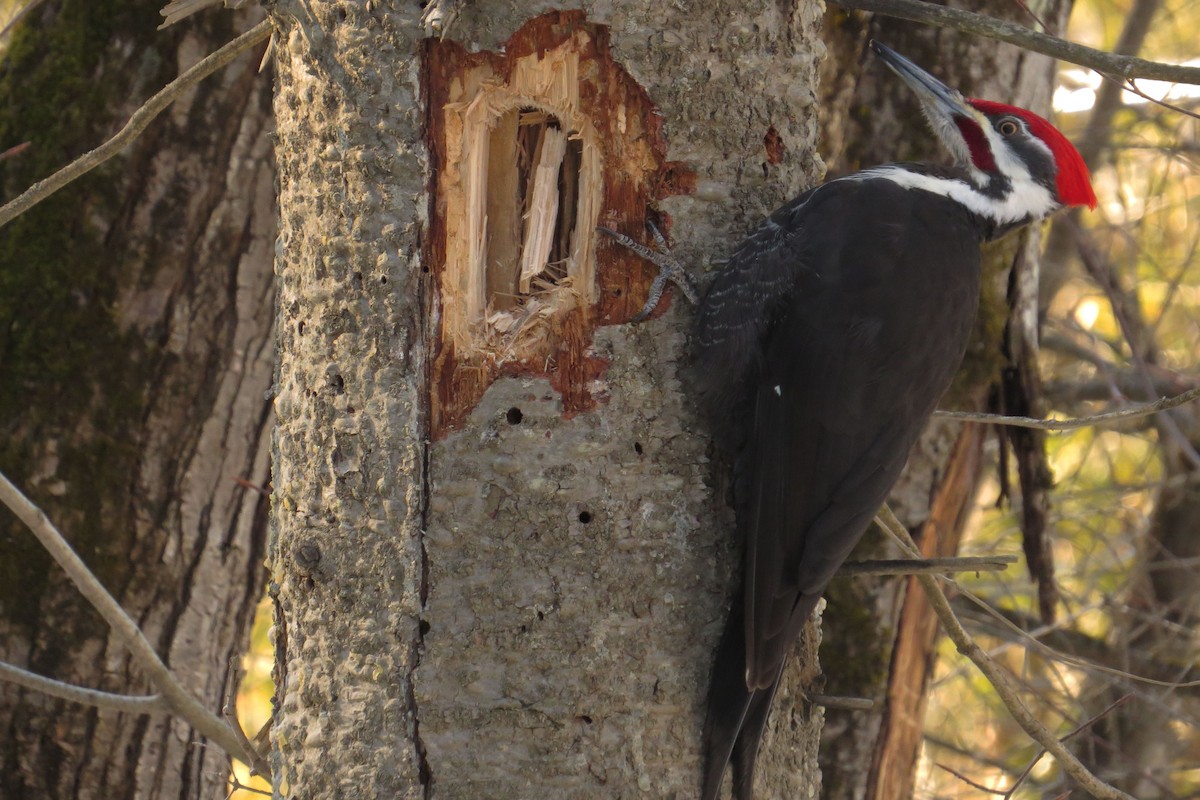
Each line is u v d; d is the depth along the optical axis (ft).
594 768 21.76
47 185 26.16
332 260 22.47
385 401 22.03
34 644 33.88
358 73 22.02
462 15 21.77
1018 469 41.24
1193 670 51.93
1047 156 30.32
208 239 33.94
